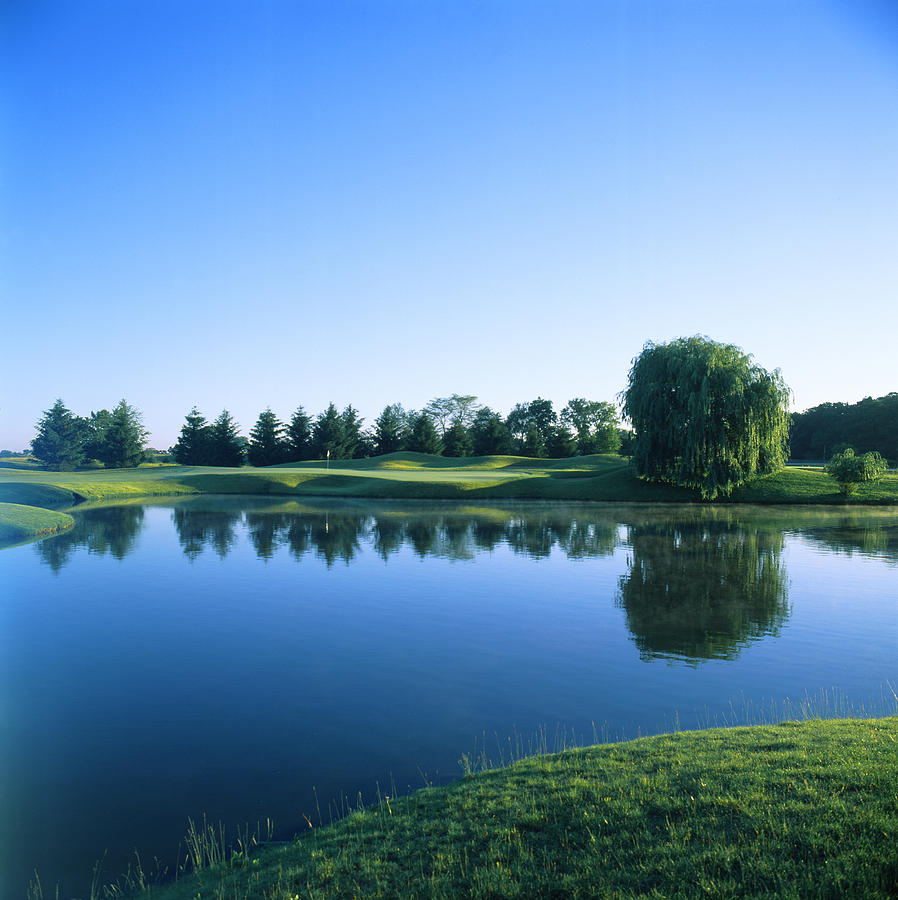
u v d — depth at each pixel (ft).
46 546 94.17
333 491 199.72
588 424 456.86
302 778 27.73
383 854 19.84
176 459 365.81
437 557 84.99
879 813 18.80
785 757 23.45
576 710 35.29
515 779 24.35
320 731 32.60
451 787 24.66
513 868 18.13
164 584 68.49
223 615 55.98
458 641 48.49
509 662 43.65
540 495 187.11
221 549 91.35
